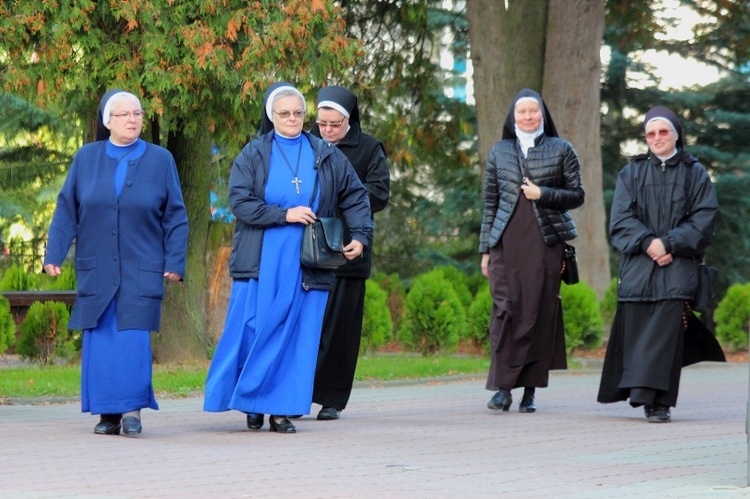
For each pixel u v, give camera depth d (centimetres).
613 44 6369
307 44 3528
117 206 1998
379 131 5341
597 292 4709
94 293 1986
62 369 3544
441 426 2203
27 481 1513
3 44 3400
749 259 6372
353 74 5053
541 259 2445
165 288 3931
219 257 4028
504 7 4669
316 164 2070
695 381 3431
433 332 4316
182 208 2047
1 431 2058
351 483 1524
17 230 7275
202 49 3309
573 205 2470
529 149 2473
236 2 3450
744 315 4578
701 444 1983
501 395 2508
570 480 1584
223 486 1483
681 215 2342
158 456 1748
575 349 4259
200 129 3825
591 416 2430
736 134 6450
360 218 2111
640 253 2352
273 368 2027
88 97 3606
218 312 4044
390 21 5159
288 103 2064
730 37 5922
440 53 6234
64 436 1981
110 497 1391
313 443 1923
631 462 1764
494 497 1433
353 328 2317
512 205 2461
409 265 7100
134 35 3406
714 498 1429
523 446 1936
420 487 1502
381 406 2616
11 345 4022
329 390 2298
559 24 4572
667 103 6469
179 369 3594
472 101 6538
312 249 2012
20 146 7006
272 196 2042
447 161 5503
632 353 2334
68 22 3319
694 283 2320
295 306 2033
